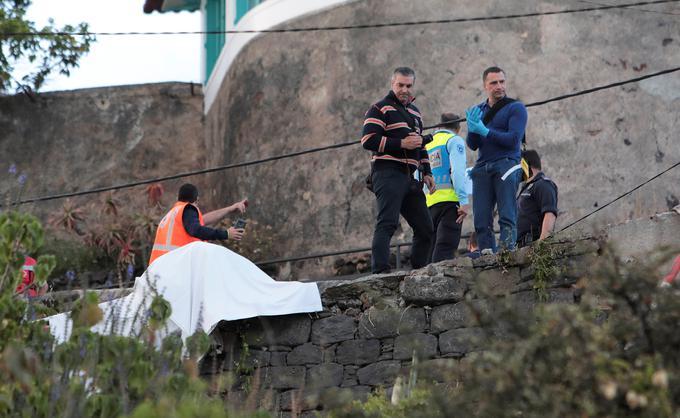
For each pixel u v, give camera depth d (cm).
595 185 6181
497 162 3938
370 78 6606
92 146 8100
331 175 6569
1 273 2725
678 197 6144
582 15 6419
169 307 2788
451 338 3559
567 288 3462
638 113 6275
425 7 6575
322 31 6838
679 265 2792
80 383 2500
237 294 3653
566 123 6275
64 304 3681
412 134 3941
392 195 3959
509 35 6444
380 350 3653
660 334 2069
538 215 3969
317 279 6384
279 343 3747
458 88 6419
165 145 8188
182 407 2284
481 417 2055
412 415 2248
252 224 6781
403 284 3681
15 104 8088
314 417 3531
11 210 2906
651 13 6406
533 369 2045
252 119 7050
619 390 1967
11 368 2411
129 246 6694
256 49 7144
